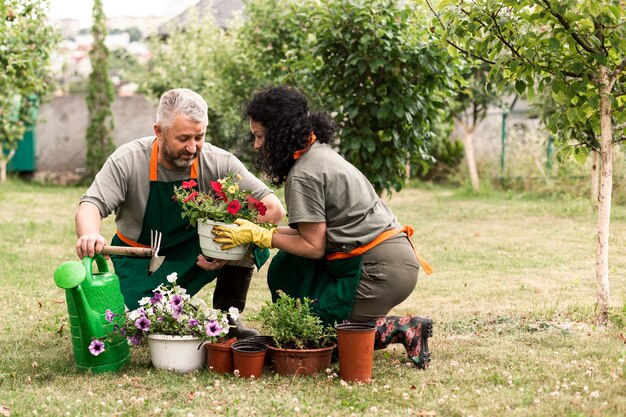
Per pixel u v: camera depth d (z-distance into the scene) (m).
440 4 4.74
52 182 18.94
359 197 3.75
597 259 4.84
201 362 3.77
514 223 10.55
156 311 3.71
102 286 3.69
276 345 3.71
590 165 12.88
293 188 3.69
